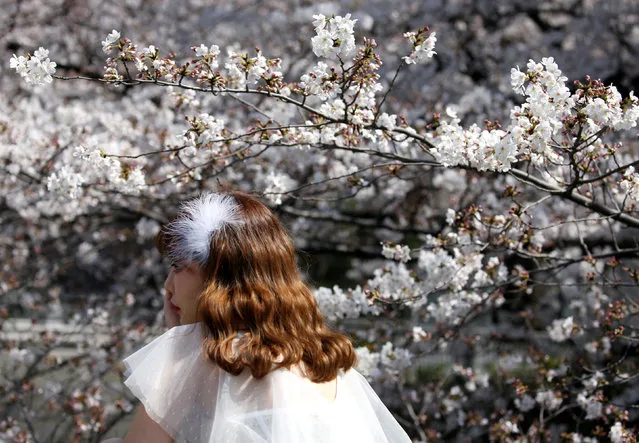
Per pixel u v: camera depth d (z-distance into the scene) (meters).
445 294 3.41
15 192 4.64
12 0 6.72
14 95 6.33
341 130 2.76
